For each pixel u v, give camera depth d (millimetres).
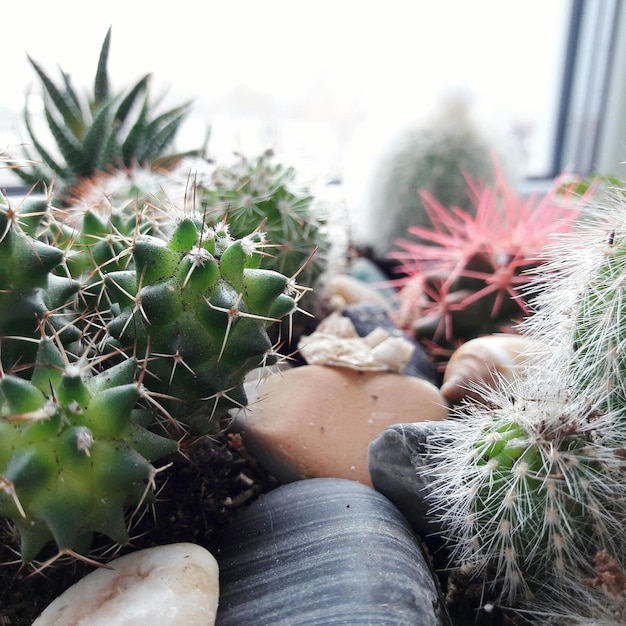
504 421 118
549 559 111
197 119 277
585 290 126
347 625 99
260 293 106
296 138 279
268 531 125
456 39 305
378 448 130
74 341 120
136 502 103
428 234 215
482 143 251
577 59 354
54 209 132
